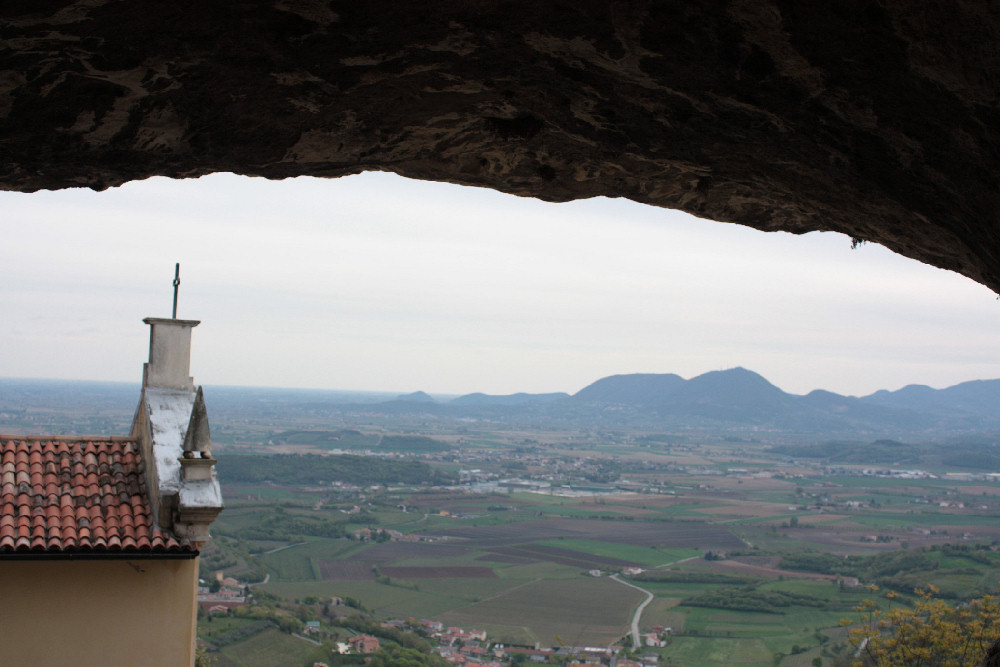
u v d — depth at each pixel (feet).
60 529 42.63
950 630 75.77
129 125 36.73
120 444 48.96
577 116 38.29
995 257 31.37
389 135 41.16
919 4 24.35
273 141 40.06
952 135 28.22
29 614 41.24
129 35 31.01
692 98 33.78
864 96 29.25
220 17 30.81
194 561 43.65
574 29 31.24
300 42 32.76
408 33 32.32
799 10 26.78
